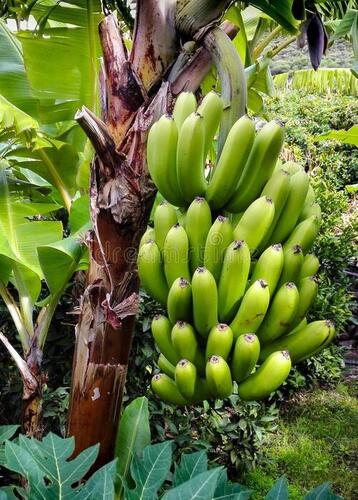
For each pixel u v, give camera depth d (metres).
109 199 1.42
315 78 4.66
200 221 1.11
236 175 1.11
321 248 5.32
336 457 3.87
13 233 2.14
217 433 3.25
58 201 2.74
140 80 1.40
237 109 1.17
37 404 2.15
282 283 1.12
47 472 0.97
